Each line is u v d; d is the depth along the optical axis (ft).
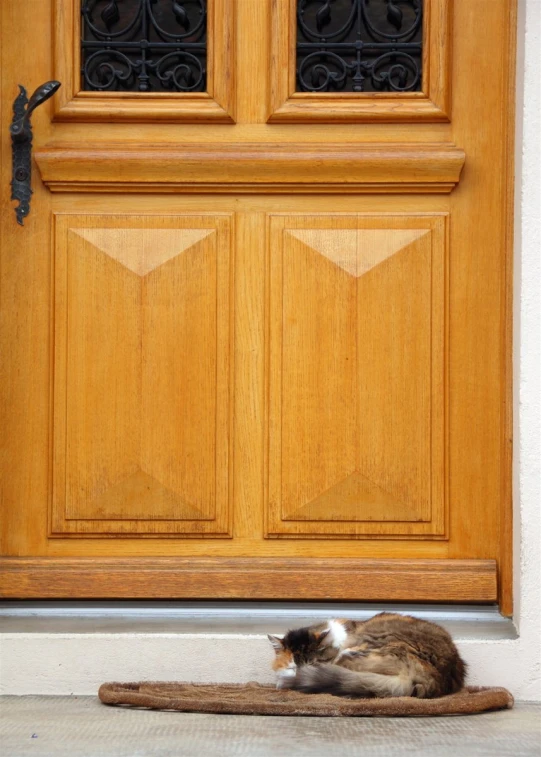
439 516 9.90
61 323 9.96
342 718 8.38
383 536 9.95
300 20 10.03
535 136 9.32
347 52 10.03
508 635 9.45
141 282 9.96
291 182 9.95
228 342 9.98
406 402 9.93
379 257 9.95
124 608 9.89
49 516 9.94
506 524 9.75
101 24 10.05
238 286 10.00
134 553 9.97
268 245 10.00
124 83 10.08
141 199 10.05
